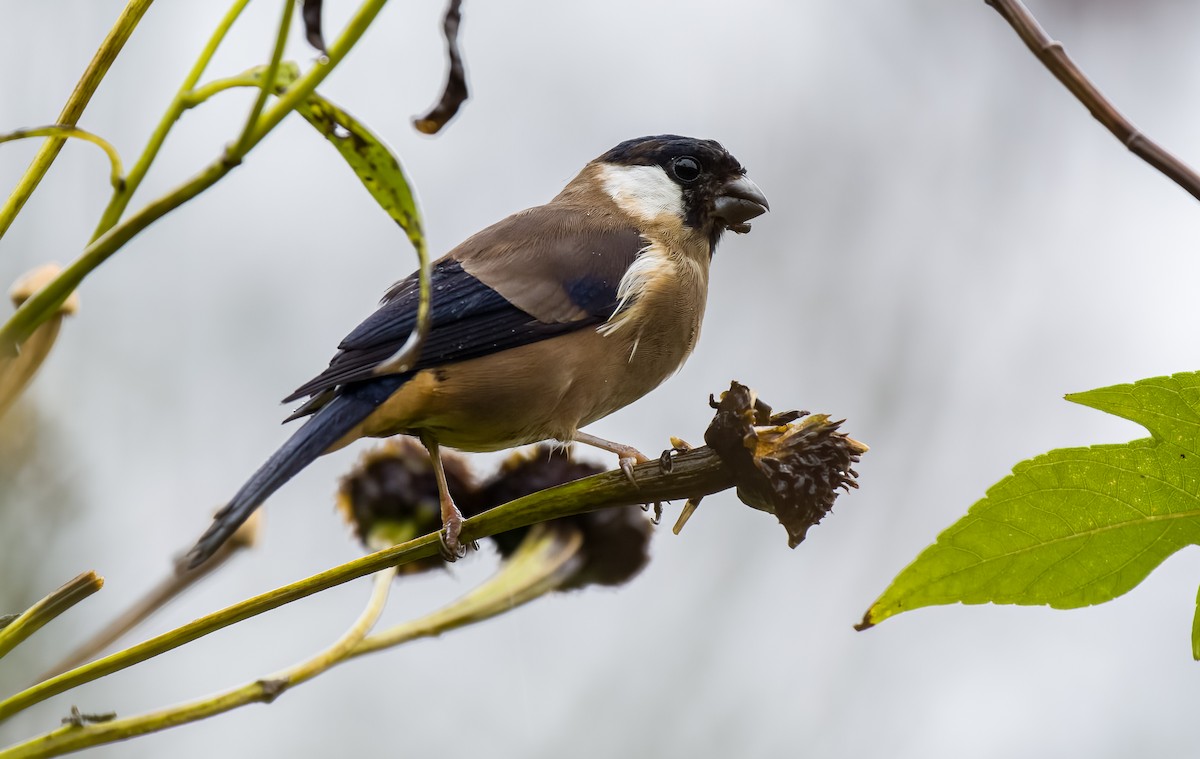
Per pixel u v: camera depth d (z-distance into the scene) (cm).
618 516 664
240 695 502
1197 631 469
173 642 480
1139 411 455
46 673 541
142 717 475
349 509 771
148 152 393
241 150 351
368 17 349
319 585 531
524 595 625
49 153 436
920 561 475
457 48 412
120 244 353
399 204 380
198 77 394
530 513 602
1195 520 461
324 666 527
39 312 353
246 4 398
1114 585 470
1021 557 471
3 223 426
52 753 460
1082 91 445
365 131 370
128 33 444
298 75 389
